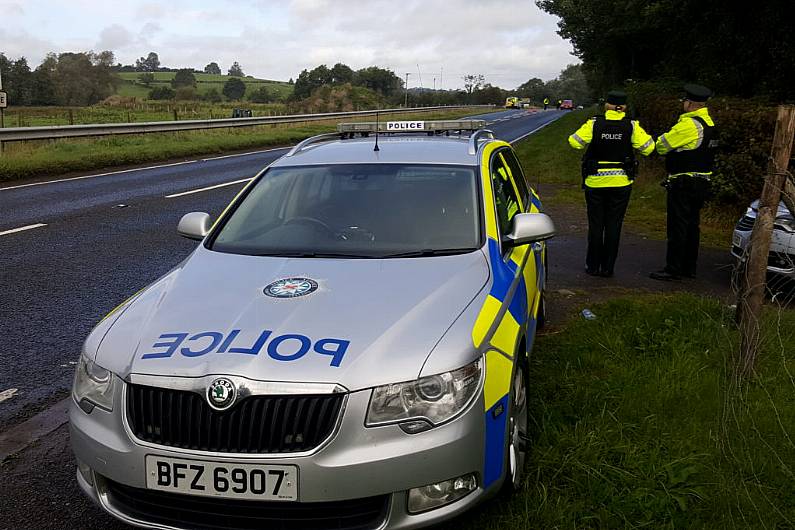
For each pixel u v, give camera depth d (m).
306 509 2.58
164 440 2.64
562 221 10.93
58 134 19.14
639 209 11.45
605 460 3.47
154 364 2.72
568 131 31.62
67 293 6.55
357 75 103.19
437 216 3.90
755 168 9.85
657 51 29.94
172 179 15.10
